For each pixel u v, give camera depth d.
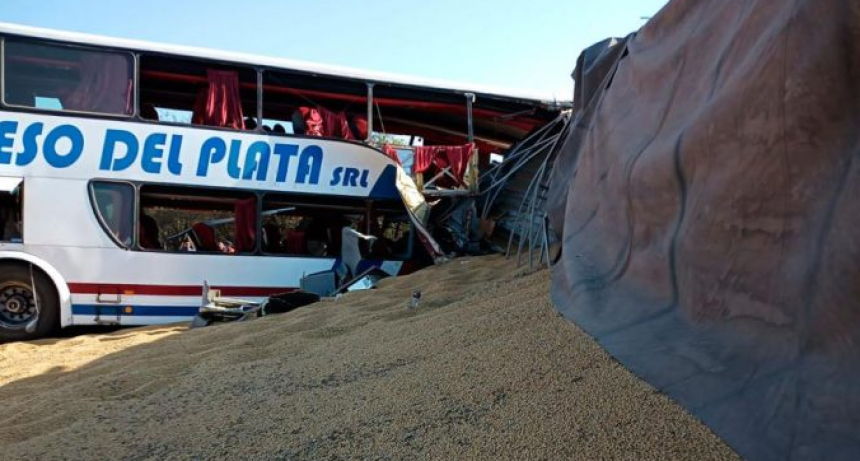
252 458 2.96
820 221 2.10
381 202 11.05
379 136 12.24
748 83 2.60
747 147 2.55
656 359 2.64
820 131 2.19
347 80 10.57
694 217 2.86
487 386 3.05
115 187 9.38
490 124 12.66
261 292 10.10
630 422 2.34
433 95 11.27
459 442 2.59
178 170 9.67
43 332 9.02
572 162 5.62
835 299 1.94
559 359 3.09
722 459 1.98
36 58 9.13
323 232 10.88
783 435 1.83
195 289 9.70
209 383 4.44
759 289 2.33
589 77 5.96
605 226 4.00
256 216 10.16
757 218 2.42
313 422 3.24
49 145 9.12
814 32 2.27
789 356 2.06
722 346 2.42
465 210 11.09
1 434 3.88
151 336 7.76
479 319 4.31
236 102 10.02
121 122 9.44
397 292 7.74
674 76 3.65
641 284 3.29
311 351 4.92
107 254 9.27
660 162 3.26
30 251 8.96
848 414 1.73
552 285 4.39
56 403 4.46
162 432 3.57
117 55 9.45
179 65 9.88
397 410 3.09
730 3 3.24
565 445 2.34
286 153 10.29
